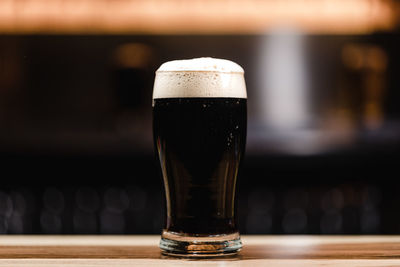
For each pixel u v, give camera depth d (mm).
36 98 3994
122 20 3807
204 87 872
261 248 1011
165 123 885
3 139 3150
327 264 867
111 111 4000
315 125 3938
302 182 3105
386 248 1013
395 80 3834
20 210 3070
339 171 3102
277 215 3055
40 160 3143
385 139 3213
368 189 3082
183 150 873
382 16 3744
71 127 3979
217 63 897
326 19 3758
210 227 895
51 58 4004
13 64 3980
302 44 4023
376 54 3803
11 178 3154
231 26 3816
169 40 4012
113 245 1051
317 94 4027
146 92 3893
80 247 1029
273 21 3809
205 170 878
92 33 3877
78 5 3797
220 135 874
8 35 3959
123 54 3973
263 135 3178
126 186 3105
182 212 894
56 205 3084
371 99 3717
